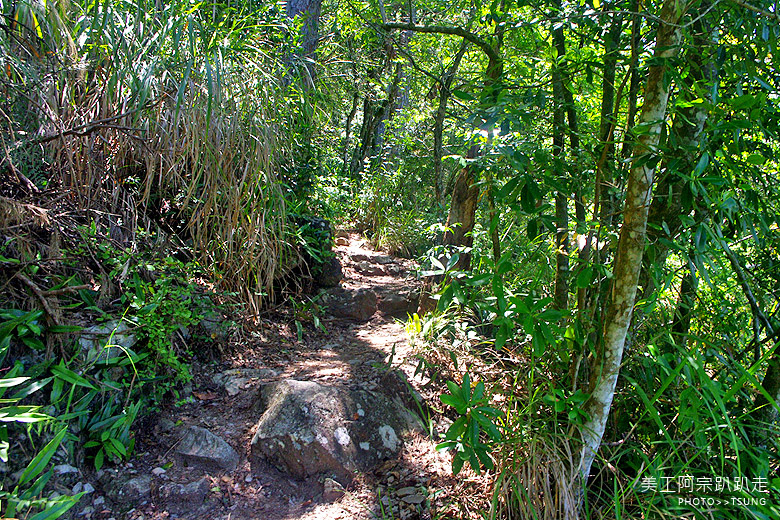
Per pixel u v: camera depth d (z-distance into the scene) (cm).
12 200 234
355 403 277
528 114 210
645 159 173
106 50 272
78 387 232
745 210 190
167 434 256
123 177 327
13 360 221
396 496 238
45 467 208
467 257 380
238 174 321
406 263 625
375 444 265
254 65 312
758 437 215
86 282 276
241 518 221
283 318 401
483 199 458
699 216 206
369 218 769
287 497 237
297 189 496
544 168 204
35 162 280
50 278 254
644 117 178
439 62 617
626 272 185
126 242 309
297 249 414
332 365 334
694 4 169
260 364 330
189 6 296
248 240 336
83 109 288
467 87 264
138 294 273
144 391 263
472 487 238
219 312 337
